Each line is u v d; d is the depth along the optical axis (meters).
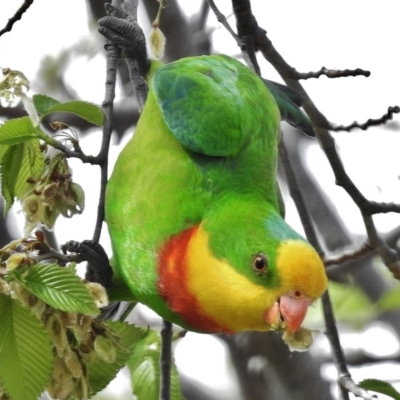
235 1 12.10
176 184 10.00
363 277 16.11
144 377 9.83
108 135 9.55
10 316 7.92
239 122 10.41
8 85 8.73
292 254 9.22
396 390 9.98
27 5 10.93
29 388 7.99
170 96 10.50
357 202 11.51
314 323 14.88
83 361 8.39
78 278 7.84
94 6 17.44
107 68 10.27
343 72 12.13
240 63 11.34
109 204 10.33
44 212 9.17
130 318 17.11
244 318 9.47
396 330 16.48
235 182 10.10
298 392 16.14
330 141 11.65
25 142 9.20
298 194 11.80
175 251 9.70
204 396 17.59
